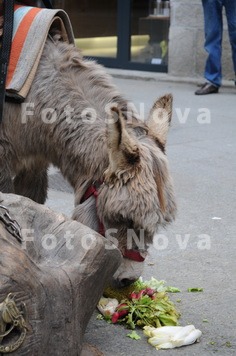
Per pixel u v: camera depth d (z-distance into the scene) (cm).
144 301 482
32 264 365
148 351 452
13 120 485
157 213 421
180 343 457
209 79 1252
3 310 339
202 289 550
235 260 610
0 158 490
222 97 1237
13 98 478
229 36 1248
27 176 537
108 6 1456
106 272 408
